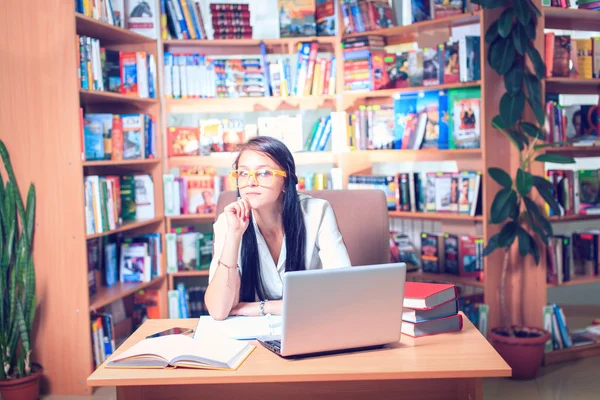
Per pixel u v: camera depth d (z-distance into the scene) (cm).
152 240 432
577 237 422
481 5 363
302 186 462
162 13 446
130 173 447
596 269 416
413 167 490
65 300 346
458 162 452
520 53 359
